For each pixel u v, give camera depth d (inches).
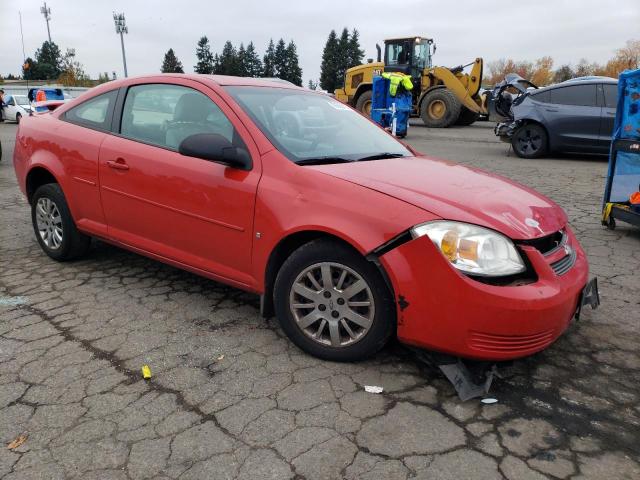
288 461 84.6
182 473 82.0
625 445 89.7
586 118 412.2
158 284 157.9
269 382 106.4
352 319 109.2
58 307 141.1
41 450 86.7
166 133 140.9
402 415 96.4
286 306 116.6
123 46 1721.2
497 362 108.1
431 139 613.0
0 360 113.7
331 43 3410.4
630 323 135.2
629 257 188.5
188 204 130.6
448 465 84.1
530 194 124.9
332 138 139.9
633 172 214.5
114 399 100.4
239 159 120.6
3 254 186.1
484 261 97.3
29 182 177.0
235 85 141.3
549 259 105.8
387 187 108.8
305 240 116.4
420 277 98.6
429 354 105.0
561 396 103.3
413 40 765.3
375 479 81.0
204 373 109.7
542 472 83.0
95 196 154.6
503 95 534.9
